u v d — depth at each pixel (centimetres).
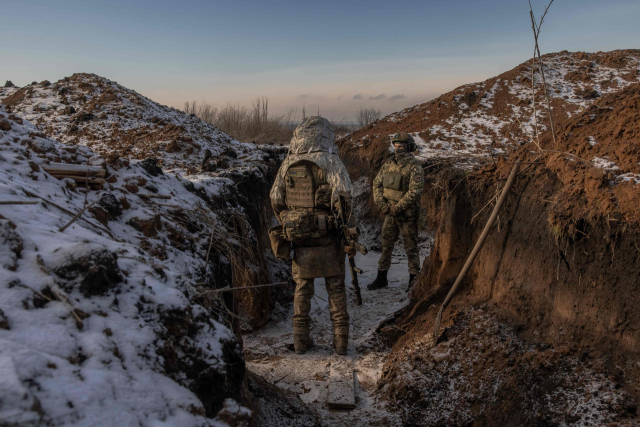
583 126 331
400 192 540
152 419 123
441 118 1019
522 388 257
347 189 369
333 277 400
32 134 315
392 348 389
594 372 235
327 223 378
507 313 308
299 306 402
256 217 561
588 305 252
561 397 237
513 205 327
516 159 350
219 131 1154
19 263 152
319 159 373
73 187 270
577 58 1128
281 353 407
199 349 164
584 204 261
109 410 116
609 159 273
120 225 262
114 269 163
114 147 793
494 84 1083
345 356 397
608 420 215
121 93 1097
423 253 709
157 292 173
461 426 270
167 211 322
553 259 277
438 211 727
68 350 128
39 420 100
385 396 324
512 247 317
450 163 732
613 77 971
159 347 151
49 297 144
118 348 139
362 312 498
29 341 124
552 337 270
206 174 582
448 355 316
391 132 1066
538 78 1040
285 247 404
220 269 318
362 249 363
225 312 251
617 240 239
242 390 228
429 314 382
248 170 660
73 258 154
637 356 225
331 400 319
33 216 192
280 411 274
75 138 848
